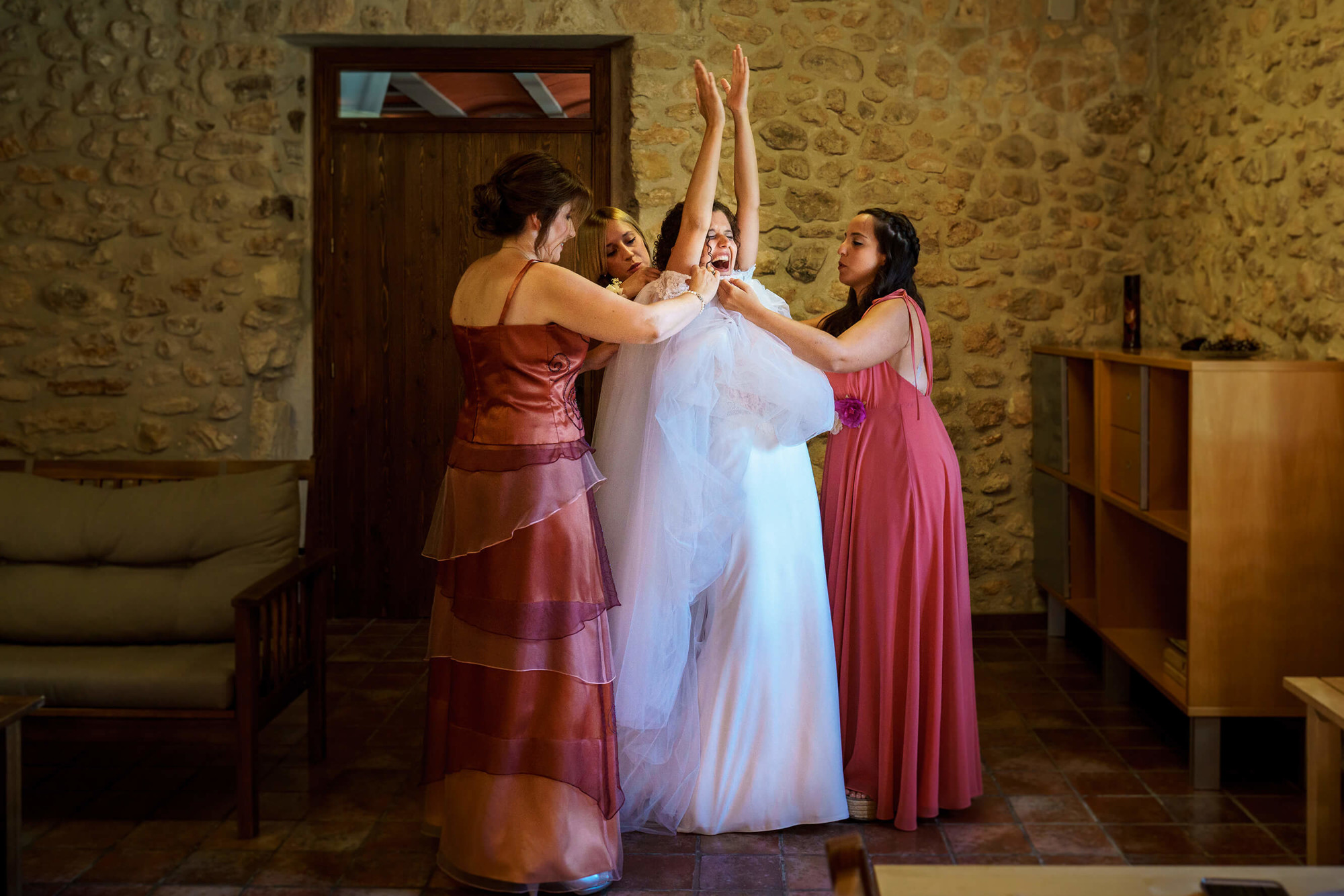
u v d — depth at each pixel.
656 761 2.77
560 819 2.47
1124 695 3.87
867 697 2.89
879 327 2.81
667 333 2.46
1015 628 4.84
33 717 2.81
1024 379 4.80
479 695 2.49
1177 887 1.53
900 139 4.70
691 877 2.62
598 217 3.21
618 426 2.78
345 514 5.03
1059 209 4.74
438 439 5.00
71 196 4.75
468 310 2.50
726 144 4.63
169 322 4.81
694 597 2.70
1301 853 2.71
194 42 4.71
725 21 4.62
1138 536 3.89
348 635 4.80
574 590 2.47
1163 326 4.60
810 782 2.84
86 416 4.82
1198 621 3.06
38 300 4.78
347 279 4.93
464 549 2.48
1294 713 3.07
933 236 4.73
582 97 4.89
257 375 4.86
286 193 4.80
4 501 3.26
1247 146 3.83
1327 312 3.30
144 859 2.73
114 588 3.14
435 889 2.57
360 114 4.90
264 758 3.40
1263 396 3.01
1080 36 4.69
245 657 2.81
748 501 2.76
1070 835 2.82
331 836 2.86
